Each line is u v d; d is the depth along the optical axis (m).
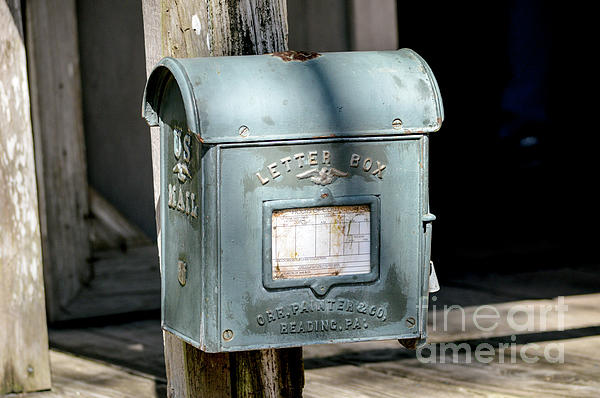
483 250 13.21
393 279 4.86
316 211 4.71
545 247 13.30
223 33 5.27
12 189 7.64
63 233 9.89
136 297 10.22
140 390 7.89
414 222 4.86
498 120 14.84
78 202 9.91
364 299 4.83
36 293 7.78
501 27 14.86
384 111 4.74
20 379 7.77
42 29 9.53
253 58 4.77
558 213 14.58
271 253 4.67
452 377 7.94
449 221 14.23
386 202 4.80
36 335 7.80
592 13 14.84
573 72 14.91
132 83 9.98
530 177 14.81
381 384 7.82
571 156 14.83
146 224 10.21
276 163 4.61
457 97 14.73
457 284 11.51
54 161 9.75
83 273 10.02
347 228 4.76
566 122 14.91
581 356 8.41
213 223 4.57
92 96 9.83
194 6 5.26
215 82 4.58
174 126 4.92
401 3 14.55
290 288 4.71
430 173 14.46
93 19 9.76
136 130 10.05
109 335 9.66
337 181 4.71
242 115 4.54
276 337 4.72
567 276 11.81
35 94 9.55
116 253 10.12
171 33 5.29
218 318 4.63
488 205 14.60
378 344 9.05
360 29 10.19
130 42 9.92
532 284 11.42
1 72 7.50
